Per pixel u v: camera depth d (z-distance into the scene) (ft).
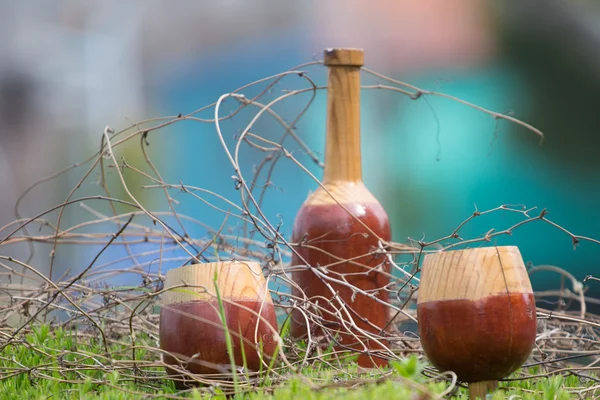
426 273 12.41
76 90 56.75
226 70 52.54
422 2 48.70
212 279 12.84
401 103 46.85
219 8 53.62
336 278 16.94
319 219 17.21
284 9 52.60
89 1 57.82
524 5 45.34
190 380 12.56
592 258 40.01
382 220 17.48
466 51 46.14
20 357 14.70
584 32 43.60
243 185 15.52
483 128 44.34
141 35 55.72
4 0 57.06
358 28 51.19
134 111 55.21
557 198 42.34
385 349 15.60
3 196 54.08
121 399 11.80
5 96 57.11
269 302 13.21
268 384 12.20
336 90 17.81
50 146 56.08
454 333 11.89
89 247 38.32
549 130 43.86
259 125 40.01
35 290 17.67
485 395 12.25
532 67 44.78
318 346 15.28
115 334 17.72
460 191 44.01
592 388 12.98
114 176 44.01
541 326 18.44
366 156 46.65
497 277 11.92
